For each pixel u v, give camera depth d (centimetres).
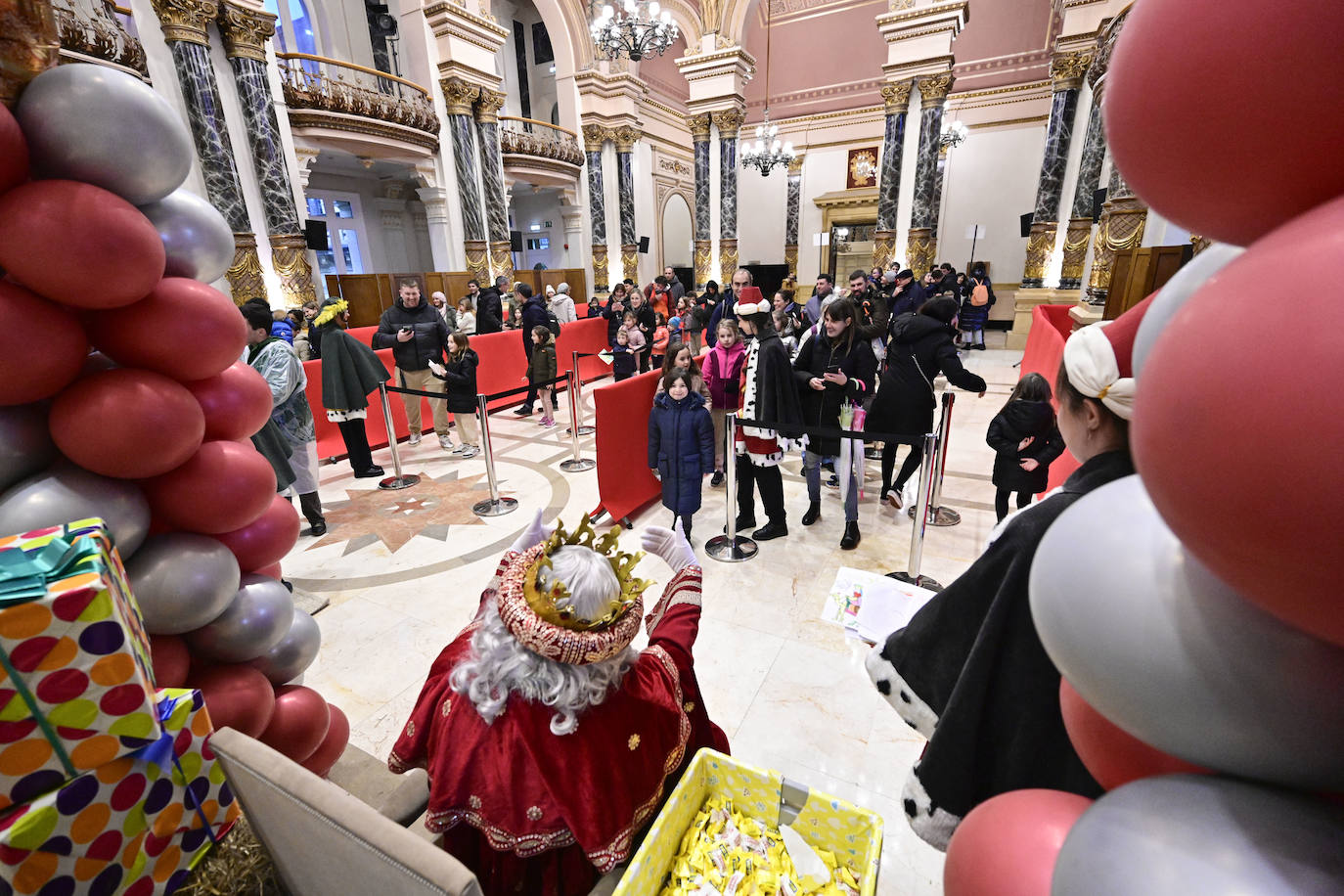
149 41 666
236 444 146
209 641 146
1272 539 30
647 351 794
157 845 104
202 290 131
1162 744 47
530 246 1816
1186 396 32
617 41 929
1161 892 39
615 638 95
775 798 120
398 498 445
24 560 93
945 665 103
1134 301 474
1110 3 611
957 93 1441
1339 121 30
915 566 301
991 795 99
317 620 290
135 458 118
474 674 98
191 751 108
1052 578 51
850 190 1609
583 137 1355
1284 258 30
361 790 178
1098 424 85
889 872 166
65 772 93
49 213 101
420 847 76
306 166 862
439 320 575
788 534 366
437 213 1071
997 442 294
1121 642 44
